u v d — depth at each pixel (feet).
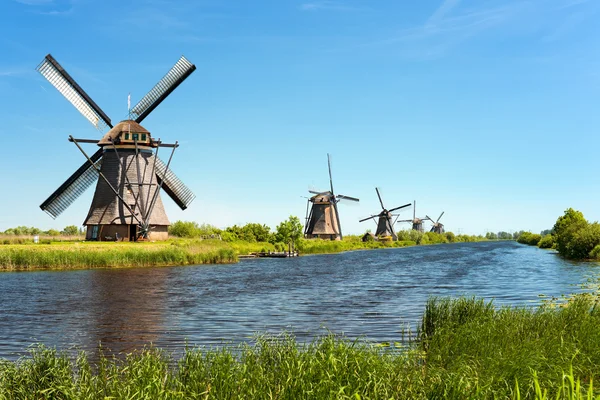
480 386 29.81
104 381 32.50
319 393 27.99
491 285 113.80
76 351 49.39
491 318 47.24
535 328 45.60
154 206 206.18
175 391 29.60
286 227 290.35
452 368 34.37
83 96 198.18
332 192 371.56
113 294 96.12
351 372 31.09
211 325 64.28
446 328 46.19
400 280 130.00
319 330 60.03
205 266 176.14
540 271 152.25
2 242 190.29
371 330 59.41
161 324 64.95
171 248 187.21
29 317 70.23
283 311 76.02
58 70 192.13
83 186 203.21
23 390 30.99
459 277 137.80
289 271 160.97
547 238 377.30
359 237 446.60
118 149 201.67
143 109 210.18
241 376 30.94
